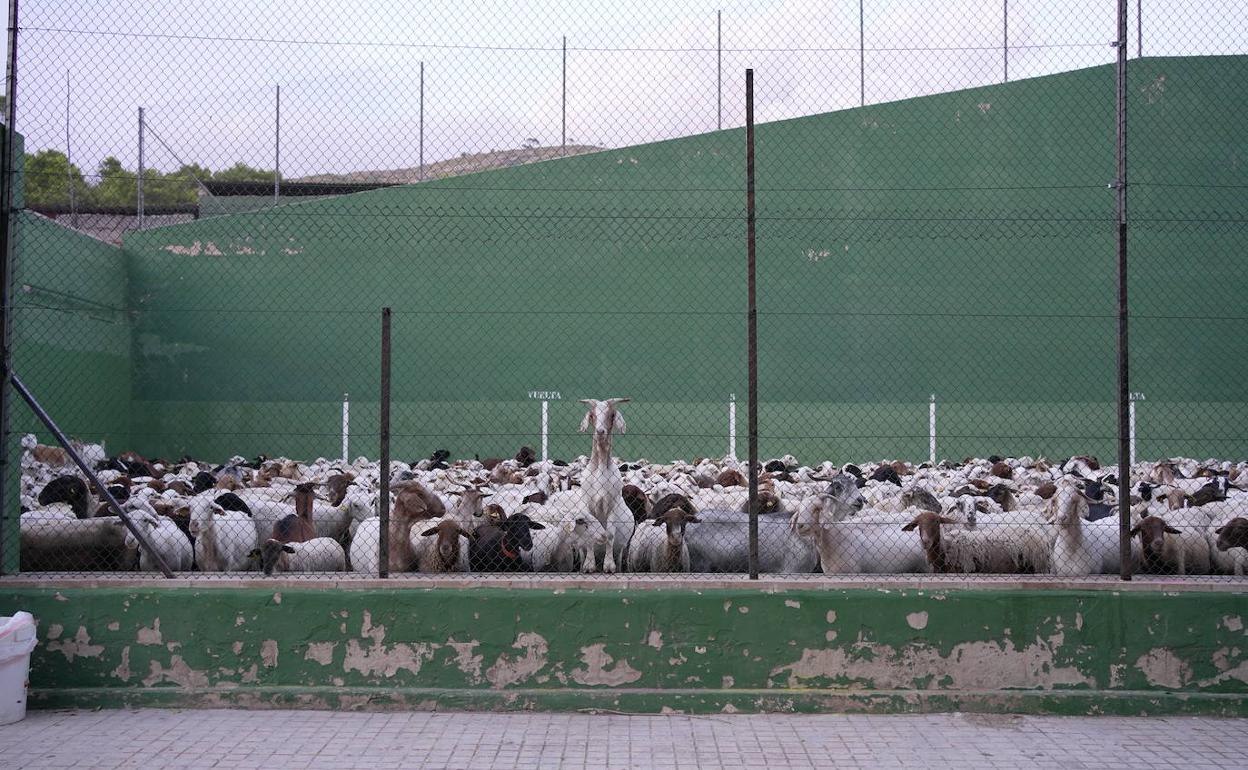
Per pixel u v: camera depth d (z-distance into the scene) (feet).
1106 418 85.10
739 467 72.54
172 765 21.86
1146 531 35.01
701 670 26.35
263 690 26.08
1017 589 26.48
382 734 24.14
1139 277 85.66
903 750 23.36
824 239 88.53
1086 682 26.37
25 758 22.22
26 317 71.20
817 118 88.74
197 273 89.81
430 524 38.88
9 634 24.66
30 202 73.77
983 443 86.58
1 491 27.45
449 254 89.97
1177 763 22.61
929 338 87.40
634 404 89.66
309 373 89.81
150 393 89.35
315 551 38.42
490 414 89.92
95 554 37.60
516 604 26.37
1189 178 85.51
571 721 25.41
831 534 35.83
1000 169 87.30
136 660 26.20
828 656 26.37
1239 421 84.38
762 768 22.15
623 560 40.34
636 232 89.86
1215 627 26.37
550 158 89.97
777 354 88.48
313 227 89.66
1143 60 85.81
